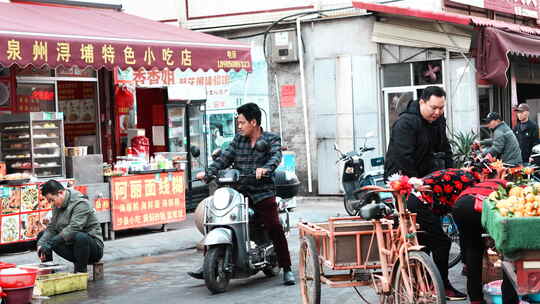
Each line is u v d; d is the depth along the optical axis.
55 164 12.27
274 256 8.85
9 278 7.22
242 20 18.80
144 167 13.03
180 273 9.66
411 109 6.94
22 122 12.12
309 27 18.11
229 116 18.28
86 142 14.84
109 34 11.09
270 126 18.62
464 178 6.70
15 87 12.99
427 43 16.66
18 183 11.30
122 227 12.62
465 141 15.60
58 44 10.28
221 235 8.03
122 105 14.98
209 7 19.17
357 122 17.62
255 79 18.69
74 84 14.90
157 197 13.19
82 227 8.96
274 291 8.14
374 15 17.27
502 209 5.17
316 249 6.70
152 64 11.33
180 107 16.48
